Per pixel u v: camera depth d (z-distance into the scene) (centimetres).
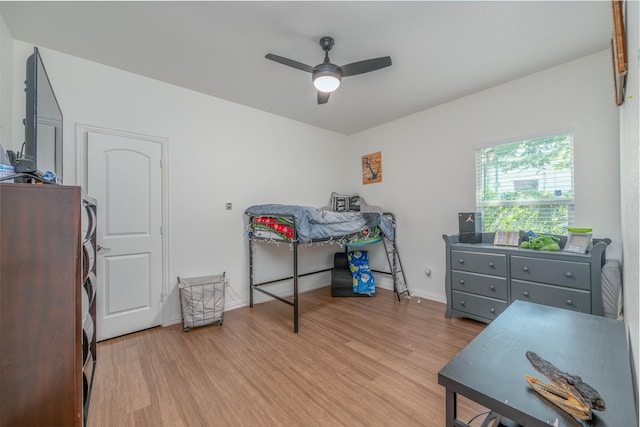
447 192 342
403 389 180
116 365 209
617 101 128
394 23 195
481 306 273
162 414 159
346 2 175
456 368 99
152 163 277
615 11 79
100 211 247
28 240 111
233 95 315
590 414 73
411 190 380
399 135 394
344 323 287
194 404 167
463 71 264
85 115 240
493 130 299
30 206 112
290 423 152
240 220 340
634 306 82
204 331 269
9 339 108
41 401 111
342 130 446
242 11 183
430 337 252
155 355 224
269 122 369
